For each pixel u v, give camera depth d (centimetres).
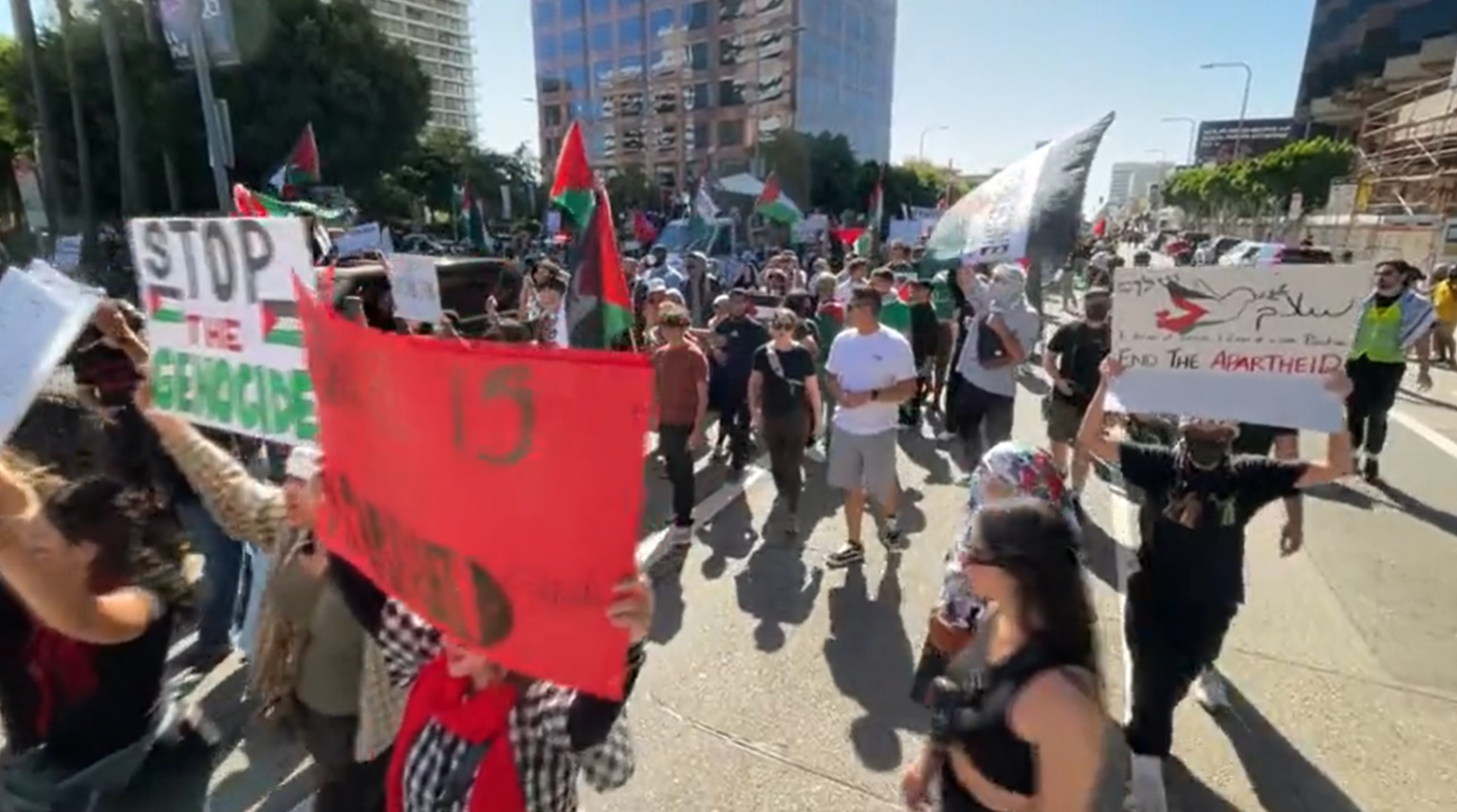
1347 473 289
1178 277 308
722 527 589
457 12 11912
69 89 2919
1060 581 172
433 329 525
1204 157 8838
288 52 2988
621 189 6575
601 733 166
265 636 238
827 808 305
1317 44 7350
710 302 1193
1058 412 609
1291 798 310
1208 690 368
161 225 271
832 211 6788
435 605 162
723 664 404
